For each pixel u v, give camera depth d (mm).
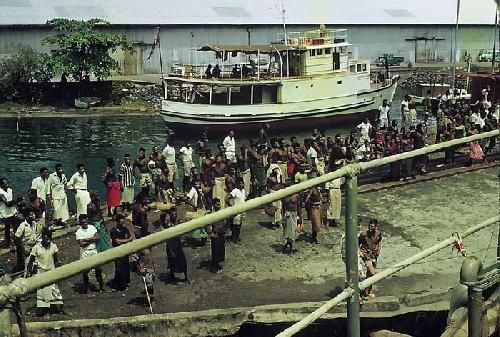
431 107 38938
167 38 54312
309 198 14078
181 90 38938
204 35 55562
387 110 34406
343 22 61188
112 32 52344
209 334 10242
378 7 66000
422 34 65188
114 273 12500
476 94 38562
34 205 14203
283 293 11438
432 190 18234
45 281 2088
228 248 13859
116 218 11812
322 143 20734
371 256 10898
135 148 34062
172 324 10180
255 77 36812
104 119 42375
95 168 29312
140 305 11008
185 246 13836
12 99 45781
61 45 45500
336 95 38781
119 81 47906
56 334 9883
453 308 5266
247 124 36844
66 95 46219
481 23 66438
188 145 21969
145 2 56219
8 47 49094
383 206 16734
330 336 10180
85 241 11461
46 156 31797
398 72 59438
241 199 14531
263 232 14969
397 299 10547
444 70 59000
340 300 3432
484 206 16578
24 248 12719
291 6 61812
